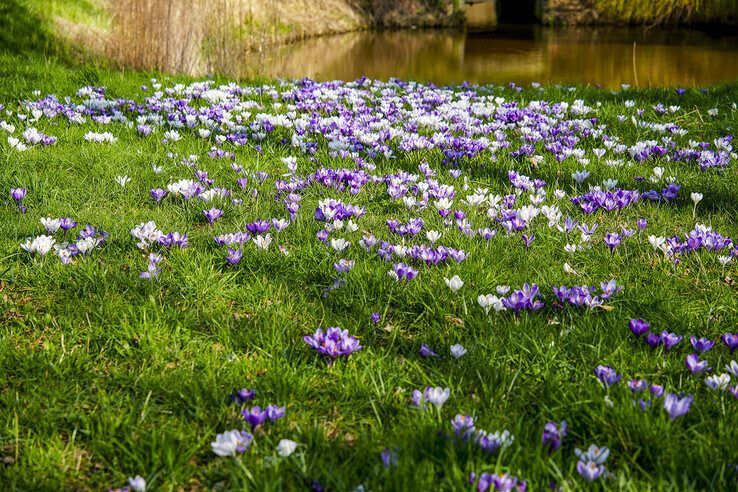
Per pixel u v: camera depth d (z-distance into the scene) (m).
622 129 7.47
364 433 2.40
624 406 2.39
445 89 9.89
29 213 4.32
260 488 2.07
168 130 6.76
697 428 2.40
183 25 11.09
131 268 3.64
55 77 8.87
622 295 3.47
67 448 2.34
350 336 3.13
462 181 5.50
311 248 3.89
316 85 9.87
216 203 4.66
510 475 2.08
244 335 3.08
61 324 3.12
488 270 3.71
